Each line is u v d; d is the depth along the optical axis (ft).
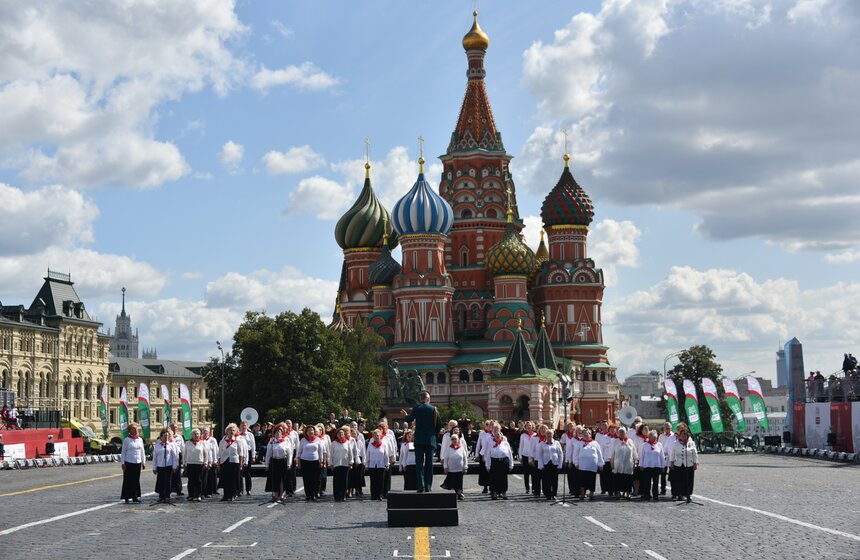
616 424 155.43
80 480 203.92
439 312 558.97
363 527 114.32
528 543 99.66
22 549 95.25
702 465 264.93
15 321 576.20
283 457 149.79
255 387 424.05
